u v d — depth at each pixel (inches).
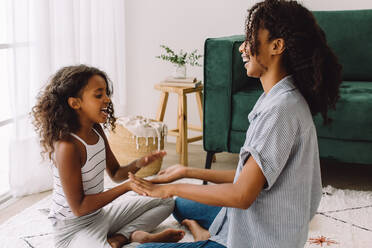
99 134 59.7
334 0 112.0
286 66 39.6
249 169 37.9
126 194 82.3
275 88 39.4
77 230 57.4
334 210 77.0
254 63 40.3
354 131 82.6
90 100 54.0
